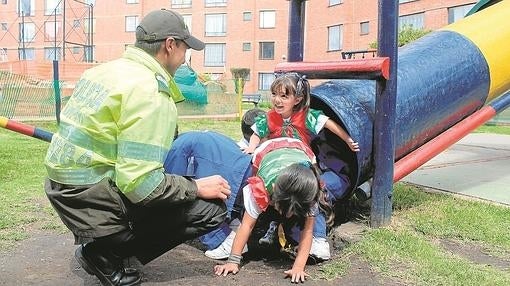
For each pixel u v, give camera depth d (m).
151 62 2.59
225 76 41.47
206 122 15.18
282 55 40.38
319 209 3.17
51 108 14.62
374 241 3.59
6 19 45.88
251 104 26.91
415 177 5.92
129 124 2.40
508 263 3.31
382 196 3.87
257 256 3.41
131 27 42.72
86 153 2.47
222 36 41.50
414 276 3.05
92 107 2.44
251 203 3.05
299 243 3.18
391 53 3.67
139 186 2.42
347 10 30.98
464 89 4.46
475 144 9.27
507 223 4.05
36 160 7.16
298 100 3.47
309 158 3.16
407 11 28.20
